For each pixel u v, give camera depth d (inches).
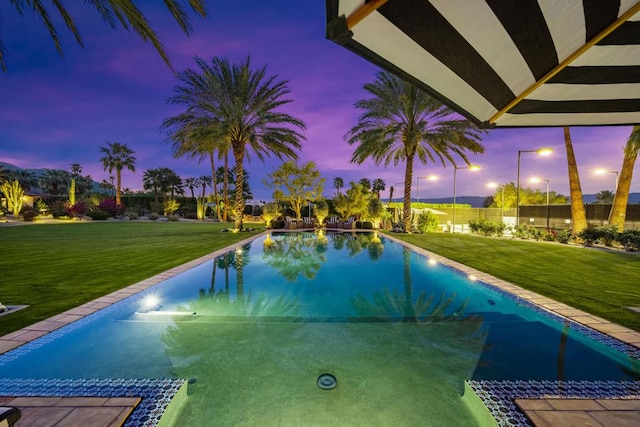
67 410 72.8
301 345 116.1
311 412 78.2
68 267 235.8
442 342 118.4
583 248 354.6
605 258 286.8
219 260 293.6
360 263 298.4
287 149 616.7
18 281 189.9
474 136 511.2
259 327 133.8
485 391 83.6
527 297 162.7
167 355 106.7
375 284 215.6
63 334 117.4
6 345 106.0
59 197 1401.3
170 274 216.1
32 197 1279.5
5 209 935.0
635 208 501.7
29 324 122.5
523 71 60.7
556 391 82.7
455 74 58.9
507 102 72.2
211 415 76.6
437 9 42.1
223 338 122.0
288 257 332.2
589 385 85.7
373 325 136.7
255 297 181.8
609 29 52.7
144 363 100.6
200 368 98.4
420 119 548.7
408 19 43.2
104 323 135.9
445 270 253.8
